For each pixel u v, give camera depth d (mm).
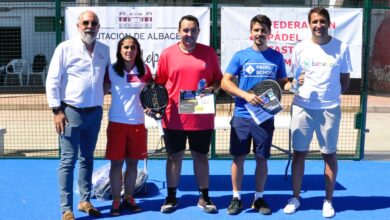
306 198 6188
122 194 5922
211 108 5395
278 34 7660
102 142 9516
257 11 7613
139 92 5375
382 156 8500
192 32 5219
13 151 8836
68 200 5207
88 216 5500
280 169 7586
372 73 18875
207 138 5504
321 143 5512
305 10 7598
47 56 17812
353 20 7695
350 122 11891
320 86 5371
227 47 7672
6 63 17984
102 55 5219
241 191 6465
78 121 5098
